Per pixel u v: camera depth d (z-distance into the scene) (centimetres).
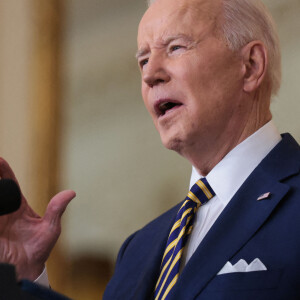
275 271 356
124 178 1164
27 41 1210
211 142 433
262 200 390
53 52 1209
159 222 490
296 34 965
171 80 432
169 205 1120
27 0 1216
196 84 427
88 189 1184
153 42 445
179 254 407
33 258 419
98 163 1184
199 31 438
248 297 353
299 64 950
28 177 1184
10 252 413
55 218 425
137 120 1170
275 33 464
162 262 430
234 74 437
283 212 381
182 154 447
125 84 1183
